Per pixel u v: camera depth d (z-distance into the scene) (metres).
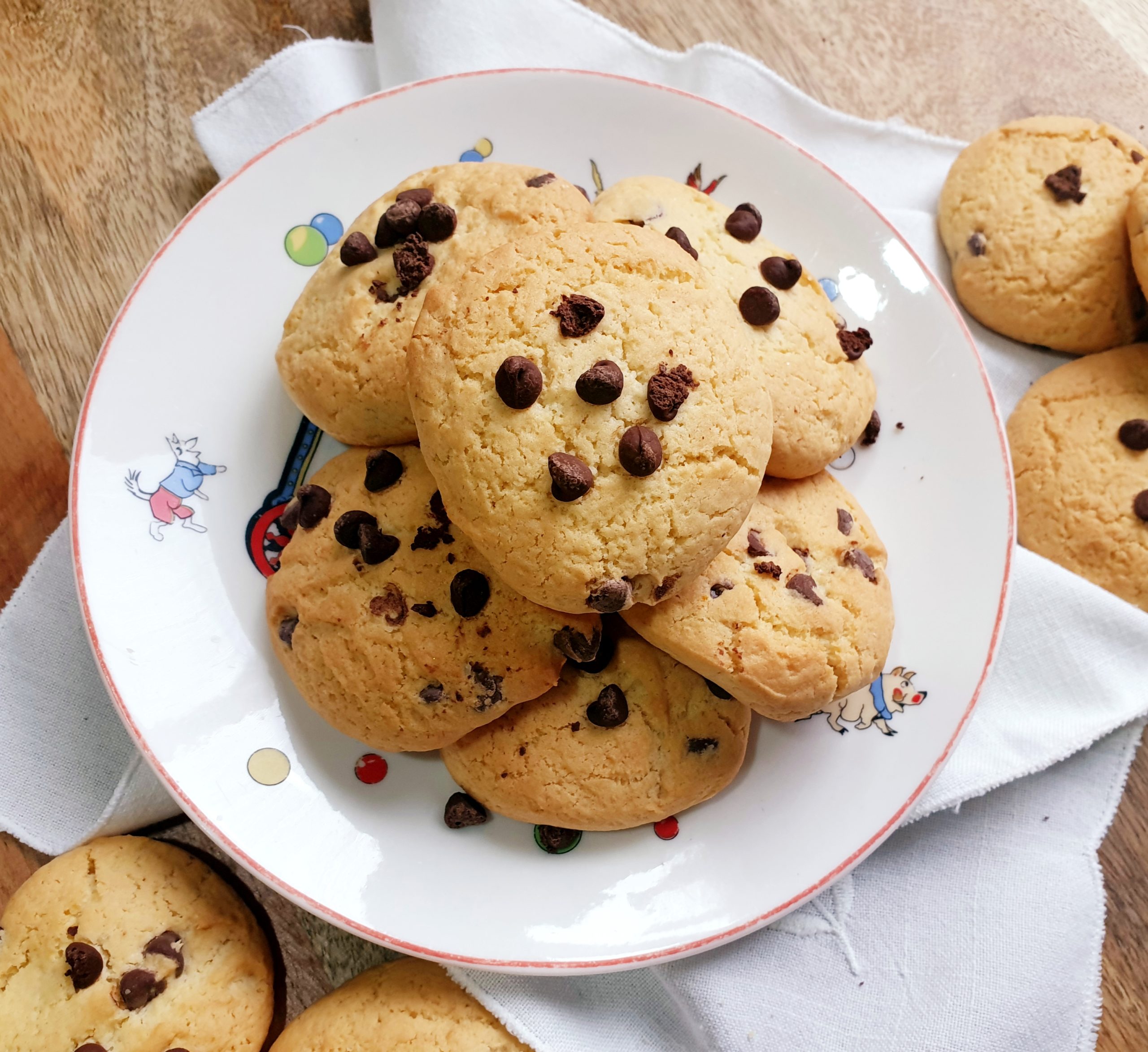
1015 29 0.42
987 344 0.39
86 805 0.36
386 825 0.35
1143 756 0.38
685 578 0.31
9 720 0.36
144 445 0.35
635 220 0.35
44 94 0.38
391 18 0.39
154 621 0.35
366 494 0.34
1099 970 0.36
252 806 0.34
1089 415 0.38
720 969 0.36
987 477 0.36
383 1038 0.34
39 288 0.38
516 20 0.39
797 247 0.38
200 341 0.36
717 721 0.35
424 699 0.33
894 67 0.41
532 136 0.38
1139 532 0.37
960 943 0.36
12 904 0.35
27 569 0.37
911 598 0.36
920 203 0.40
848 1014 0.36
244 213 0.36
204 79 0.39
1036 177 0.38
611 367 0.30
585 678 0.34
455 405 0.31
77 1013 0.34
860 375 0.36
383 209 0.35
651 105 0.38
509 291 0.31
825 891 0.36
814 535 0.34
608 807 0.34
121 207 0.38
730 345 0.32
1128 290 0.38
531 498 0.30
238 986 0.35
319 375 0.34
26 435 0.37
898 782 0.35
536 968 0.33
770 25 0.41
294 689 0.35
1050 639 0.37
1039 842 0.37
